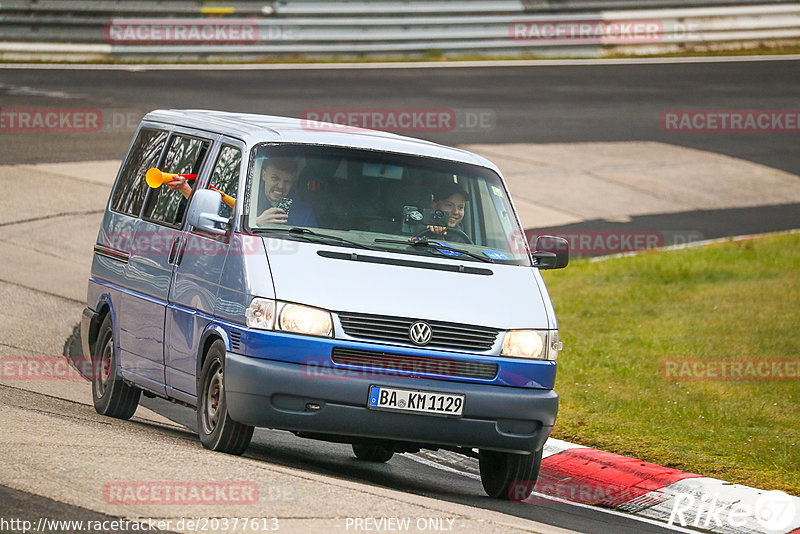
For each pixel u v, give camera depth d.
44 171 68.31
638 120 97.88
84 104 86.94
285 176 27.73
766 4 127.50
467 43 119.62
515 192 74.69
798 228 72.19
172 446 25.62
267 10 114.56
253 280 25.44
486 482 28.00
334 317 25.03
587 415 36.56
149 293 29.98
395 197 28.25
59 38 107.75
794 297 53.75
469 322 25.77
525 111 97.56
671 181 81.88
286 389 24.64
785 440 34.09
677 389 39.62
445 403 25.22
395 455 33.31
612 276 59.09
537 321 26.70
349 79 104.62
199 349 26.88
